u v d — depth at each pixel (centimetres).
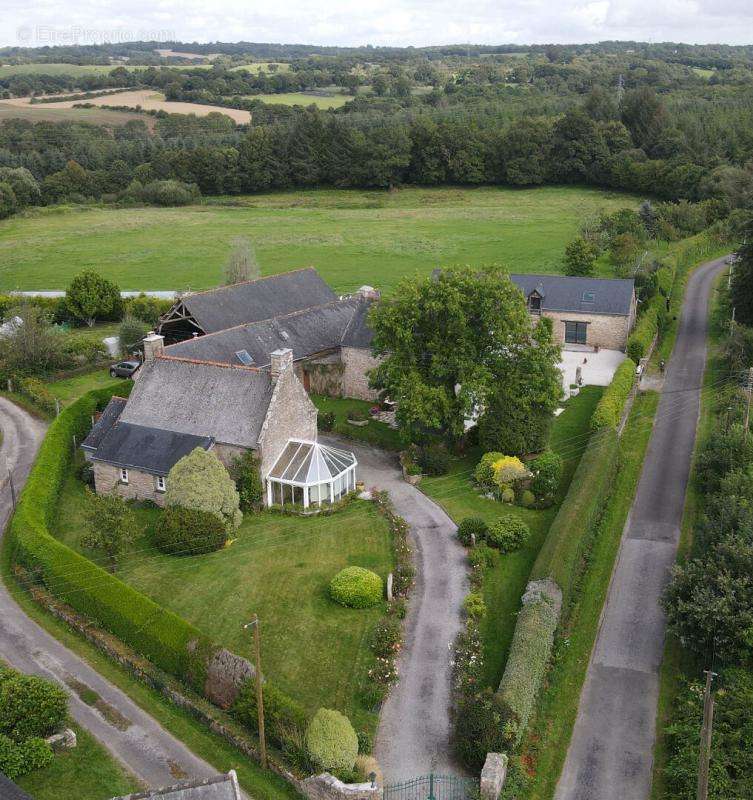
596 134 16988
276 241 13712
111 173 17325
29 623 4259
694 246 12538
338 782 3144
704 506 5556
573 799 3322
